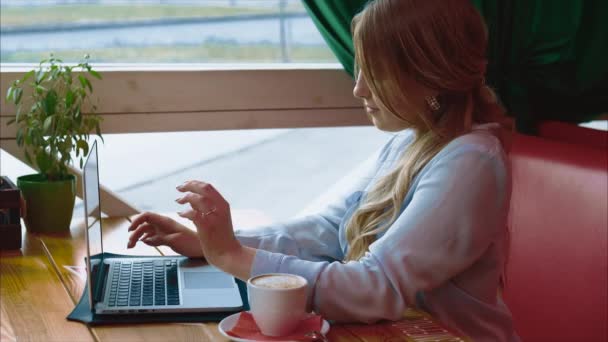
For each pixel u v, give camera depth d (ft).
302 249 5.04
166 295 4.17
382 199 4.51
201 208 4.06
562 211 6.50
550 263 6.56
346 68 8.23
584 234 6.25
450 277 4.08
